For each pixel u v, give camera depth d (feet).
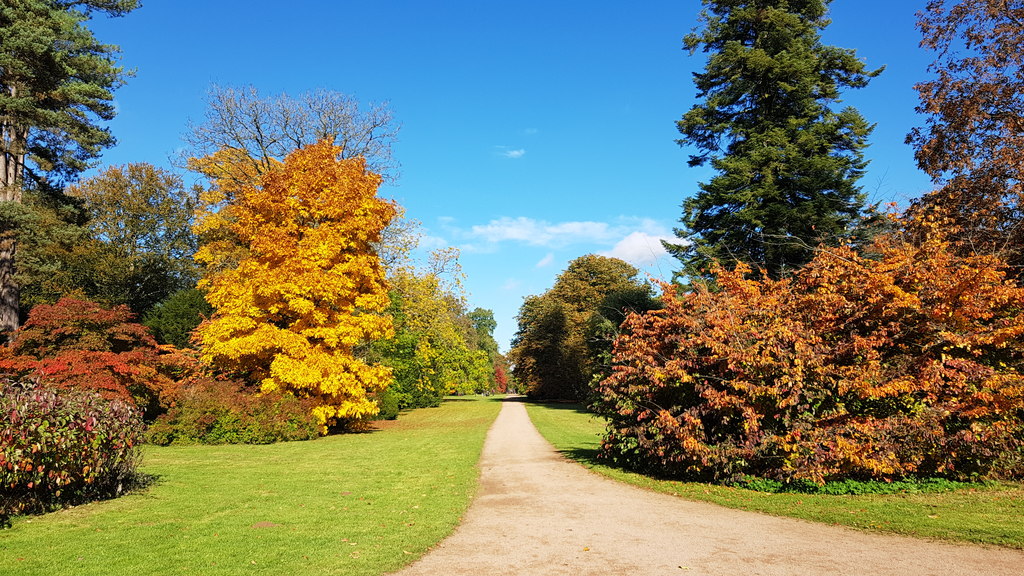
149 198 112.98
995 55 49.34
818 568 17.12
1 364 47.47
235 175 89.20
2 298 71.46
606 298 113.09
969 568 16.67
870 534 21.11
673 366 32.50
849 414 30.14
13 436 20.80
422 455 46.91
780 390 29.45
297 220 64.13
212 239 92.84
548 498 29.84
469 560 18.60
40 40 62.49
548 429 74.90
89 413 25.12
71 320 52.95
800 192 74.74
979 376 27.35
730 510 26.30
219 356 63.41
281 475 36.11
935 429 27.66
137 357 52.95
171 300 89.81
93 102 68.54
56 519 22.91
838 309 32.14
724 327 32.22
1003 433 27.37
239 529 21.93
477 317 276.21
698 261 80.38
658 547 20.02
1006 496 25.43
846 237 60.80
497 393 333.42
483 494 31.14
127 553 18.25
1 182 71.15
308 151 65.72
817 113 77.25
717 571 17.07
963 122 49.65
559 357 162.50
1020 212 43.32
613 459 41.09
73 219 81.97
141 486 30.58
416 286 99.91
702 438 32.32
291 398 60.75
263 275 59.26
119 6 72.13
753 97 81.25
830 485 28.91
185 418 54.54
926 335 30.12
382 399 96.94
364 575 16.71
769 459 31.01
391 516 24.85
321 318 61.77
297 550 19.15
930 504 24.86
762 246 74.74
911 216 47.52
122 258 102.27
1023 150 44.01
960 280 29.17
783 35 76.59
